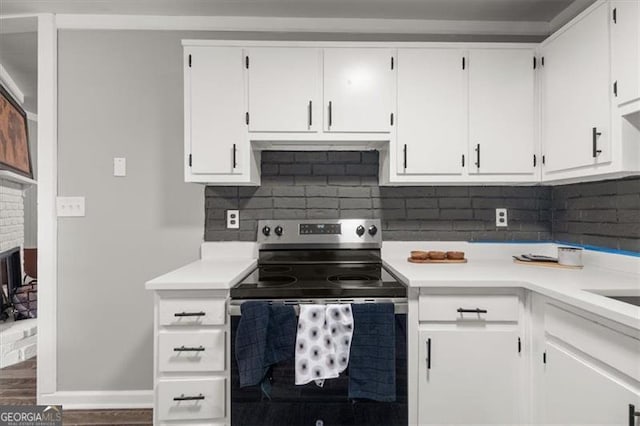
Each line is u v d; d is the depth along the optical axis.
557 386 1.36
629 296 1.37
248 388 1.48
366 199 2.27
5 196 3.97
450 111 1.92
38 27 2.18
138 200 2.22
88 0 2.04
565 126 1.71
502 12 2.15
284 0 2.04
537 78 1.92
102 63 2.21
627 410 1.06
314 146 2.15
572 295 1.26
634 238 1.66
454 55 1.92
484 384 1.53
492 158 1.93
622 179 1.73
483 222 2.27
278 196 2.26
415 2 2.05
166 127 2.23
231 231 2.25
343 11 2.15
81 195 2.20
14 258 3.97
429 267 1.87
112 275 2.21
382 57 1.91
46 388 2.17
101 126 2.21
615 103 1.43
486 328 1.53
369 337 1.44
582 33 1.59
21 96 4.07
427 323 1.53
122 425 2.01
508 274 1.65
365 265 2.11
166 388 1.49
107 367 2.20
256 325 1.42
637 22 1.33
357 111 1.91
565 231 2.14
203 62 1.90
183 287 1.48
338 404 1.46
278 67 1.90
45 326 2.17
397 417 1.49
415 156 1.92
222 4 2.08
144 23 2.21
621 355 1.08
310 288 1.50
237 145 1.90
